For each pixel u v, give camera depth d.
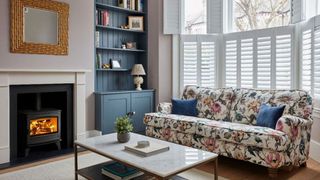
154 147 2.40
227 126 3.29
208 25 4.88
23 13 3.65
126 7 5.06
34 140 3.74
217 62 4.93
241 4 4.78
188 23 5.18
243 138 3.03
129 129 2.69
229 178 2.98
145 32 5.30
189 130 3.54
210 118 4.13
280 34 4.15
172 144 2.60
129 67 5.37
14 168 3.27
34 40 3.76
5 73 3.44
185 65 5.08
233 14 4.86
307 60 3.78
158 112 4.24
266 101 3.65
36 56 3.77
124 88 5.32
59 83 3.98
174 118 3.78
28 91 3.72
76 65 4.20
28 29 3.69
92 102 4.55
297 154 3.06
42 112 3.81
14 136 3.65
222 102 4.09
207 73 4.98
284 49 4.12
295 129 3.00
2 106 3.44
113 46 5.12
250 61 4.48
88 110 4.51
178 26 5.06
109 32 5.07
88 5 4.33
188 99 4.43
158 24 5.05
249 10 4.70
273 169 2.91
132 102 4.84
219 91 4.21
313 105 3.50
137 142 2.57
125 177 2.33
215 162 2.27
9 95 3.54
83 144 2.61
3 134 3.46
